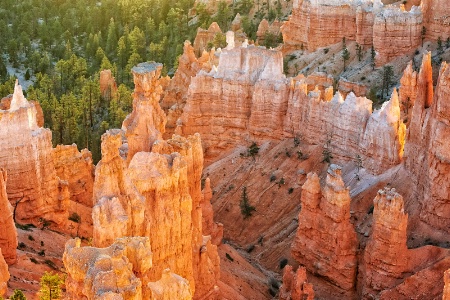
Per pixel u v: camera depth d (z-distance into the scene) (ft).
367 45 419.33
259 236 279.69
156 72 182.19
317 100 299.38
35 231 212.43
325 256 226.79
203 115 334.65
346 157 287.89
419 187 242.99
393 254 207.82
